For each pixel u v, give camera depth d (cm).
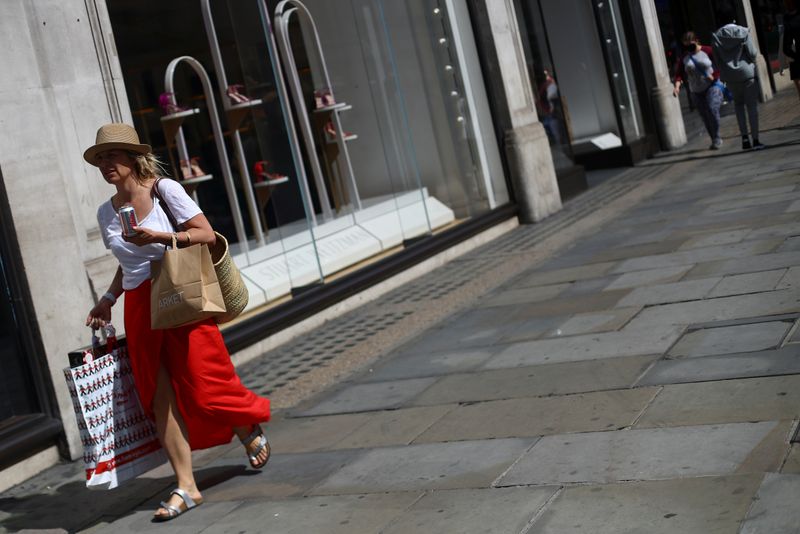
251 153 1014
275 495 548
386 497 505
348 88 1155
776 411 493
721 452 458
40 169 708
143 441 566
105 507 602
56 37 743
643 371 607
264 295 965
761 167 1320
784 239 862
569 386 615
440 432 590
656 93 1859
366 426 639
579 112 1789
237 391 562
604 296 827
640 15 1862
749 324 649
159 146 936
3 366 690
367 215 1150
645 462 468
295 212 1045
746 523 385
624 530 403
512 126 1361
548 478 479
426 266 1177
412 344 835
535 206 1368
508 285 981
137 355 548
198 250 533
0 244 693
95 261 749
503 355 725
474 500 473
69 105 750
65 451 711
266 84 1034
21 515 615
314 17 1124
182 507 553
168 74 946
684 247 938
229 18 1009
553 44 1773
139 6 925
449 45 1312
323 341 929
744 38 1488
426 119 1262
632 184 1509
